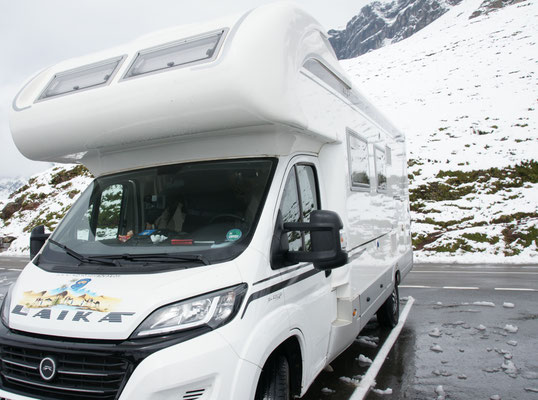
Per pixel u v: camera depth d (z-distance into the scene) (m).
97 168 4.23
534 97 34.88
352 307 4.57
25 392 2.80
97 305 2.79
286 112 3.21
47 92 3.83
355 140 5.08
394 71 58.25
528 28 58.53
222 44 3.14
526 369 5.34
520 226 18.22
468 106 36.31
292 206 3.68
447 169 24.84
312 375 3.76
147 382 2.51
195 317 2.71
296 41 3.50
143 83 3.26
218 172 3.59
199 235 3.28
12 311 3.03
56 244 3.58
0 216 31.22
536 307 8.40
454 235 18.39
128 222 3.64
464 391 4.77
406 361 5.67
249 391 2.74
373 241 5.69
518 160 24.34
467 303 8.88
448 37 68.94
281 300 3.29
